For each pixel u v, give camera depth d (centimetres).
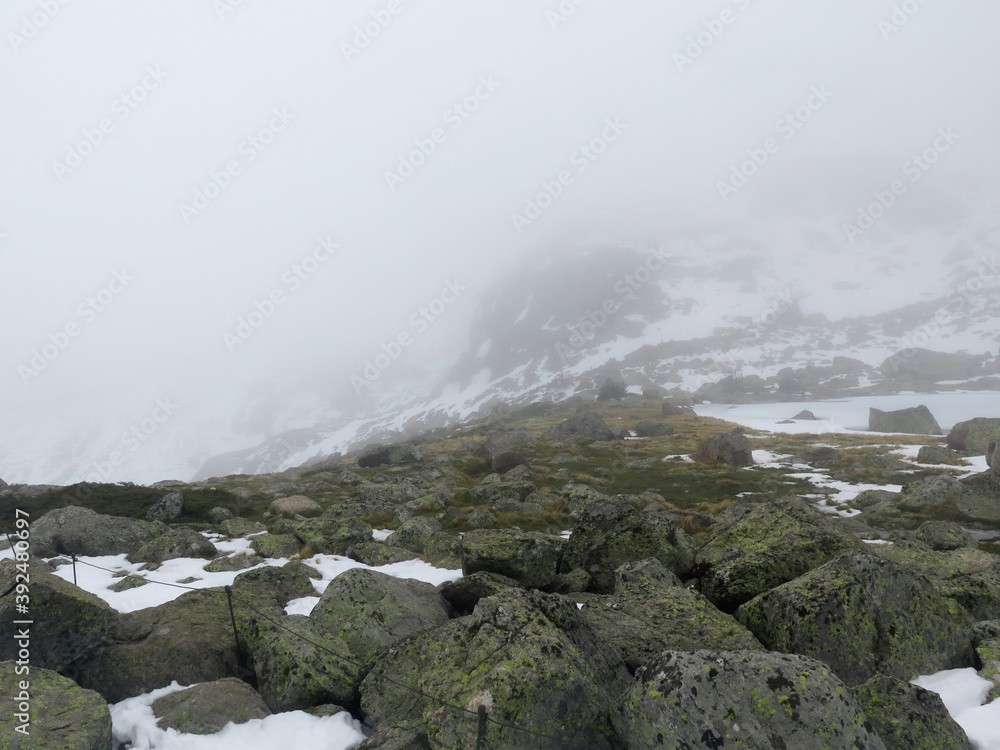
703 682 741
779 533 1619
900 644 1074
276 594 1535
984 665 1073
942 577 1555
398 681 1013
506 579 1565
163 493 3700
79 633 1062
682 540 1850
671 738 718
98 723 854
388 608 1310
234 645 1188
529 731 796
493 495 3962
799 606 1123
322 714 991
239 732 938
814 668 757
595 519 1869
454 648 995
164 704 991
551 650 881
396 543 2453
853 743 693
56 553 2178
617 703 797
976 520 2895
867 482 4325
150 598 1595
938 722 825
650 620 1198
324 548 2367
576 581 1695
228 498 3841
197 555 2209
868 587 1125
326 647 1123
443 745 817
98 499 3428
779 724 703
